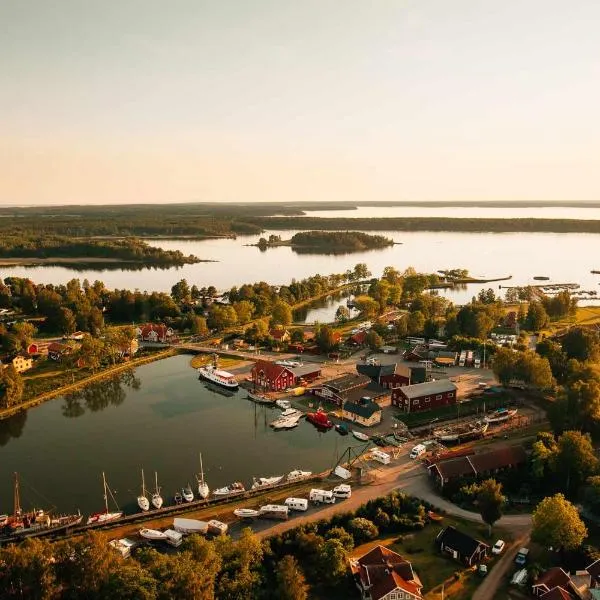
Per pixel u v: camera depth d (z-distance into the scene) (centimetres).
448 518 9194
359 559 7844
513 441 11831
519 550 8244
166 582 6406
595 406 11475
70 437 12656
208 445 12150
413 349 18075
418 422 12988
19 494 10138
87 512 9556
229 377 15912
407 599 7050
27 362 17275
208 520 9206
